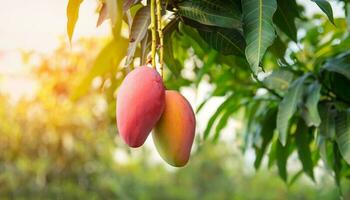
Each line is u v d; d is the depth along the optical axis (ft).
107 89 5.19
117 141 13.62
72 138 13.30
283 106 4.71
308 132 5.41
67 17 3.59
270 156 5.91
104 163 15.43
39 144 13.33
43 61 10.95
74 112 12.49
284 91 5.18
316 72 4.98
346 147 4.57
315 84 4.85
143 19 3.67
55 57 10.81
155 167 30.09
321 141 4.95
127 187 21.81
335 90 4.94
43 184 14.12
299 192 28.25
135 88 3.26
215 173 33.22
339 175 5.03
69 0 3.56
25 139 13.21
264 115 5.64
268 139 5.69
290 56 5.32
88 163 14.71
